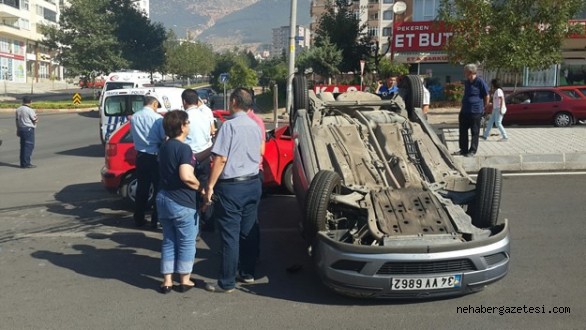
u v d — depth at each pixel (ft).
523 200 28.25
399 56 103.30
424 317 15.72
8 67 232.12
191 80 354.33
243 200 17.69
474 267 15.52
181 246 17.94
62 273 19.92
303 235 18.85
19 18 239.71
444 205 17.85
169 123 17.79
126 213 28.91
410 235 16.11
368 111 24.39
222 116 36.58
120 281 19.10
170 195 17.66
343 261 15.70
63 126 91.25
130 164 29.35
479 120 36.01
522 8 56.54
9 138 73.82
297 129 22.57
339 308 16.52
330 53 106.93
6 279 19.33
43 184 38.47
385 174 20.33
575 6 55.98
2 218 28.35
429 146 22.07
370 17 305.53
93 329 15.30
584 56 91.61
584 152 35.70
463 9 58.39
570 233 22.86
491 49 56.34
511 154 36.32
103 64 168.86
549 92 63.52
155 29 198.08
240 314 16.21
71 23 166.50
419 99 25.11
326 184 17.57
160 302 17.21
